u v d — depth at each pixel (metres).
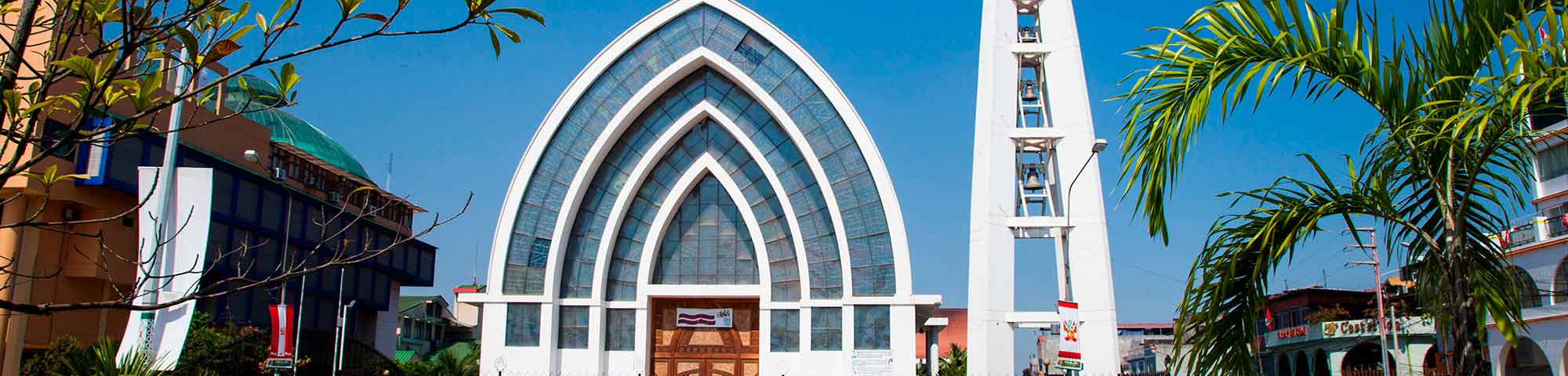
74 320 41.84
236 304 46.69
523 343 34.47
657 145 35.84
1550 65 9.76
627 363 35.19
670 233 36.69
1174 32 11.71
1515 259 42.03
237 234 47.03
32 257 38.69
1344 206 12.21
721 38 35.75
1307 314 60.75
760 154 35.69
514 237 35.31
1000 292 32.00
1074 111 33.34
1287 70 11.08
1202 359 13.27
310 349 49.75
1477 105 10.06
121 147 40.53
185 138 44.53
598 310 35.03
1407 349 51.78
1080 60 33.72
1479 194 12.08
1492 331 42.81
